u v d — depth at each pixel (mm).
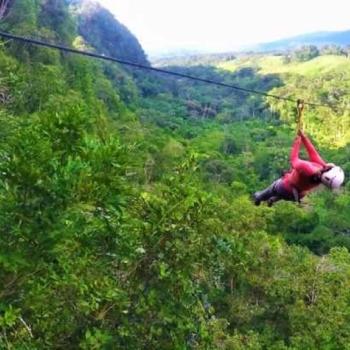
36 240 4953
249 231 21719
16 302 5562
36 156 4973
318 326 20172
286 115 130250
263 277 21297
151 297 6523
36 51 49781
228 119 131125
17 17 51594
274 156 85500
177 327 6613
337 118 117875
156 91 142875
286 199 8414
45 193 4906
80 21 149500
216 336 17703
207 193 6711
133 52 166000
